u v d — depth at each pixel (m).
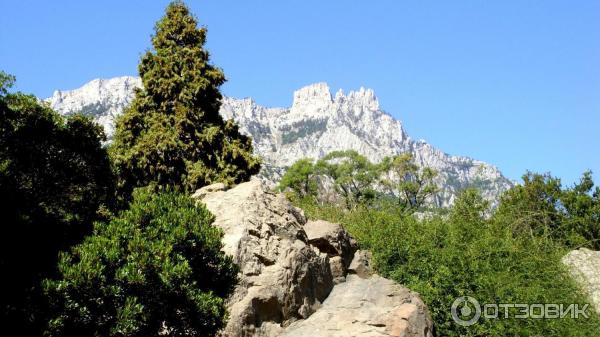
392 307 15.55
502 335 16.48
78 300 10.91
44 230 13.31
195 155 24.83
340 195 62.00
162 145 23.75
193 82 26.12
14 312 10.39
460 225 21.34
